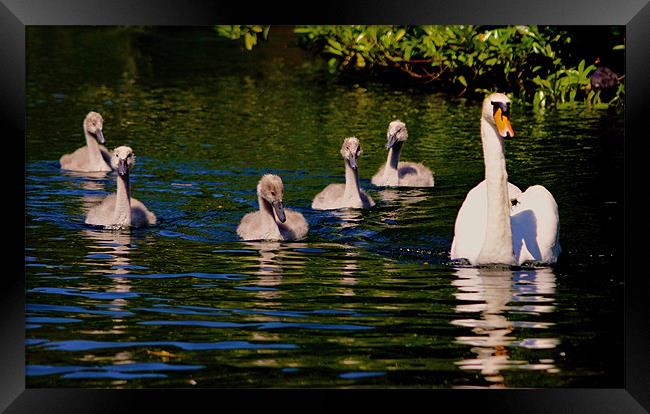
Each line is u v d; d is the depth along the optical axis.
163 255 16.08
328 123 27.34
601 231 17.09
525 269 15.06
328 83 33.72
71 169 23.03
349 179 19.61
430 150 24.16
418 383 10.87
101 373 11.12
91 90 32.06
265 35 25.44
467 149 24.27
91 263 15.51
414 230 17.75
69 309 13.18
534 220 15.68
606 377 11.09
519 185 20.25
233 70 36.25
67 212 19.12
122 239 17.12
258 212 18.02
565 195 19.45
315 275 14.85
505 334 12.26
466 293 13.87
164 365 11.32
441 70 31.06
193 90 32.28
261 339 12.09
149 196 20.19
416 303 13.41
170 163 22.94
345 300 13.59
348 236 17.39
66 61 37.47
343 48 31.61
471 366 11.32
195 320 12.77
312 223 18.45
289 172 22.25
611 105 29.05
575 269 15.03
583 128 26.00
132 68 36.25
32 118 28.11
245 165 22.77
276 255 16.09
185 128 26.72
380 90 32.41
